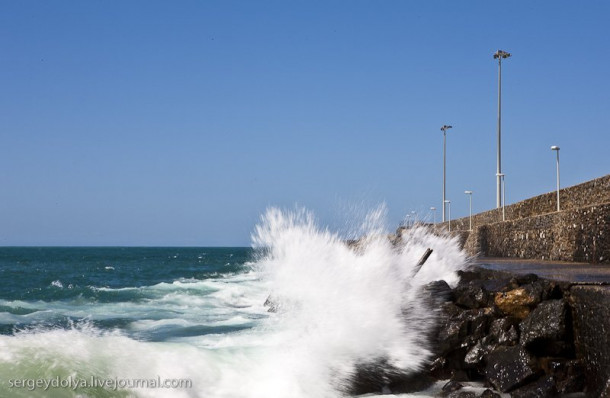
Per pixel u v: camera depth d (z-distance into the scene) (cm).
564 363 678
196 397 670
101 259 7912
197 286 2459
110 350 705
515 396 662
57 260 7288
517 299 792
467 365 762
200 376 702
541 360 696
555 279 805
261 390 711
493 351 734
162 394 654
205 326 1321
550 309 721
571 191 2284
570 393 653
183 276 3872
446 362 780
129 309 1719
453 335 789
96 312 1652
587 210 1453
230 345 957
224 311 1641
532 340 713
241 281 2878
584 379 659
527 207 2795
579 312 688
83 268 4988
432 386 766
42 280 3259
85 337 733
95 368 653
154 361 699
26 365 627
